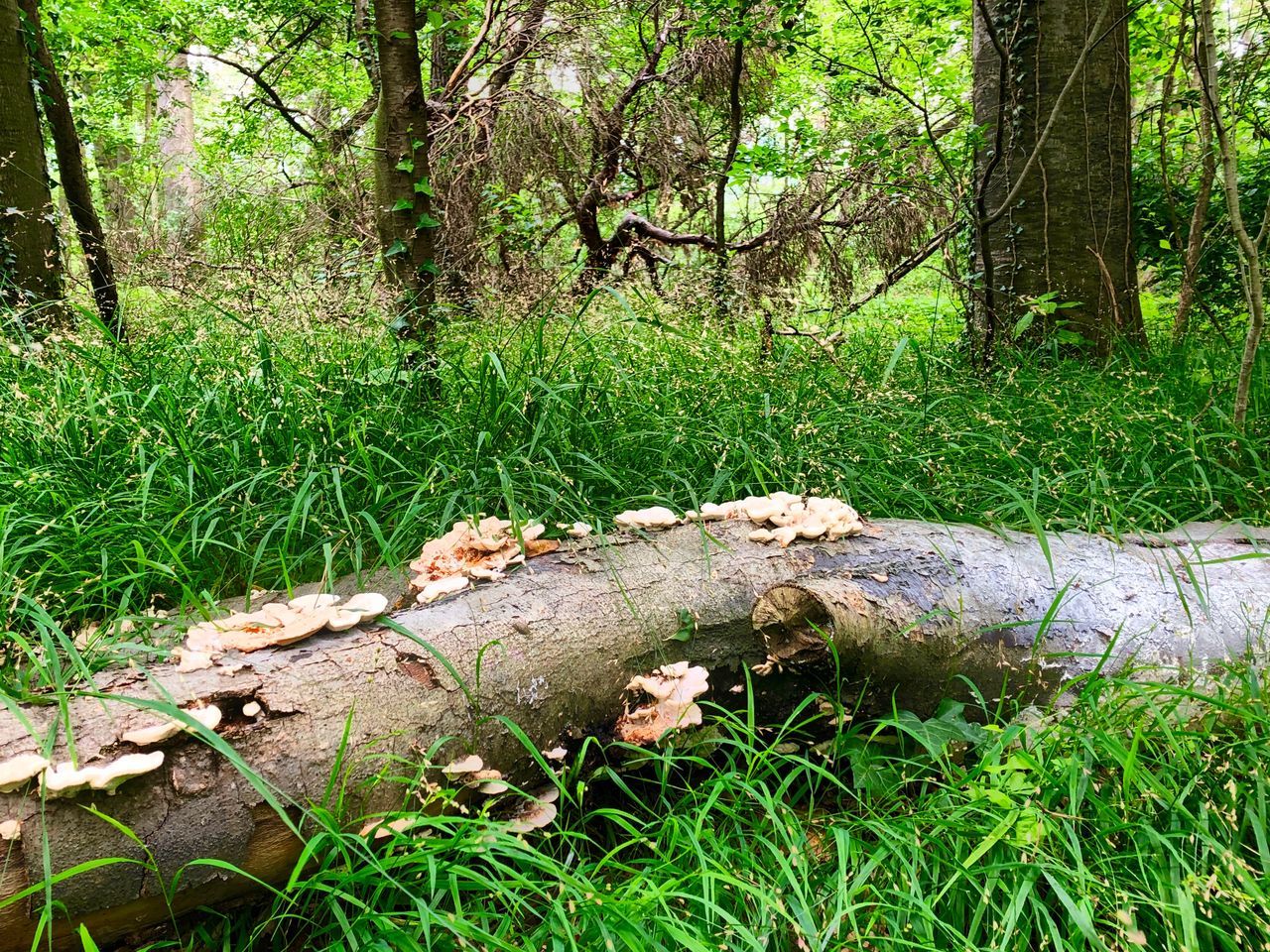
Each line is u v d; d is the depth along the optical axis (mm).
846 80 7988
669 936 1553
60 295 5539
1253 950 1454
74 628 2289
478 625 1982
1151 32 6711
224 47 11164
